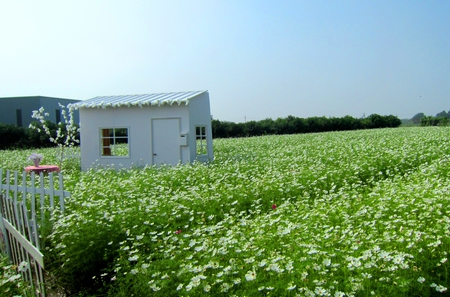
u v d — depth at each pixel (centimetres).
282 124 4506
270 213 714
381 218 638
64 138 3039
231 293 411
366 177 1075
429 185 773
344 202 728
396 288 391
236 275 447
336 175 1024
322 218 637
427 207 631
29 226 548
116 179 1165
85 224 563
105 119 1588
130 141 1553
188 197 794
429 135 2156
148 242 563
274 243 535
